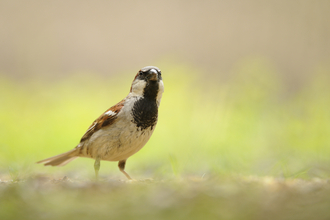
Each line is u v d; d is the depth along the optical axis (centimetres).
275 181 600
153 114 740
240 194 440
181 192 457
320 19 2495
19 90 1997
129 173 1044
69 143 1450
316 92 1480
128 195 450
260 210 380
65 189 487
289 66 2398
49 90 1941
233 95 1471
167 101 1570
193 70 1772
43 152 1380
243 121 1357
